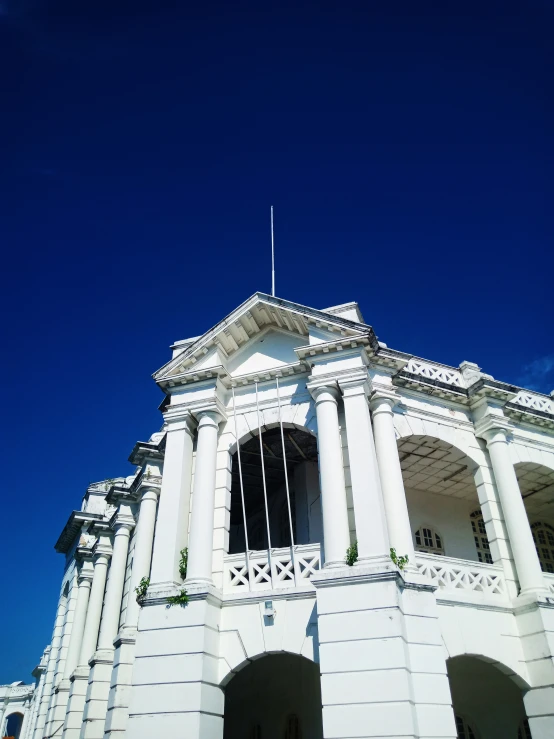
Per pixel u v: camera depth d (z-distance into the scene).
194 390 14.84
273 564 12.66
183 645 11.57
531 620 12.83
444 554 17.84
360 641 10.50
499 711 15.16
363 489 12.03
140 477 20.33
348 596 10.92
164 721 10.95
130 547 21.05
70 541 30.55
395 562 11.60
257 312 15.30
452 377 16.25
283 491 19.59
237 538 22.62
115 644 16.53
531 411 16.27
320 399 13.35
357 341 13.61
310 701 15.15
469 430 15.55
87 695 18.80
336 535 11.70
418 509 18.22
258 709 16.75
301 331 14.96
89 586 25.28
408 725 9.62
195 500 13.30
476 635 12.48
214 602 12.23
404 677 10.00
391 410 14.03
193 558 12.66
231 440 14.50
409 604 11.27
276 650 11.66
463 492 18.62
